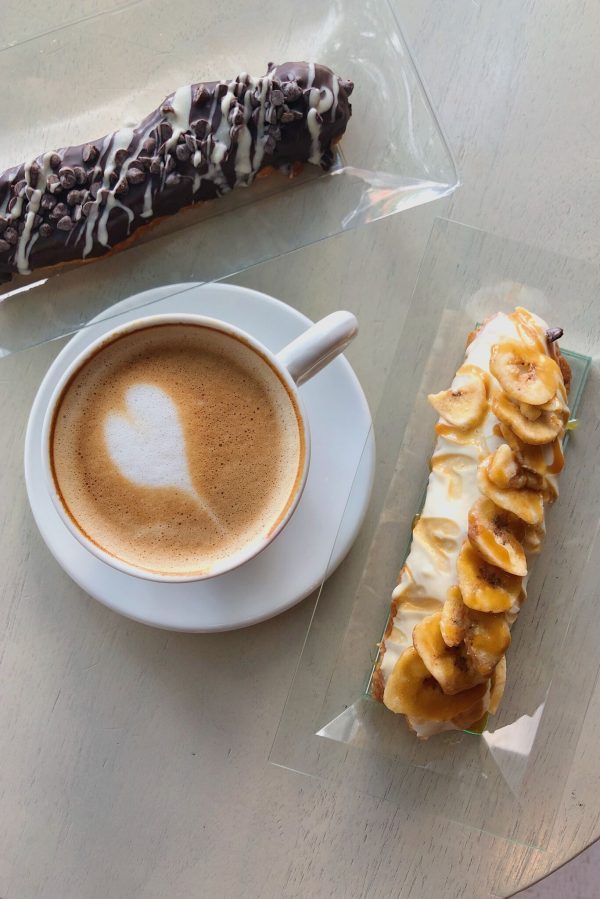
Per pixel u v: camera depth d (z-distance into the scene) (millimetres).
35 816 397
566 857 385
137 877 395
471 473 363
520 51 409
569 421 384
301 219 406
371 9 402
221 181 389
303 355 346
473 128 410
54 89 399
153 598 372
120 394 361
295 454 358
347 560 394
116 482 359
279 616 403
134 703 402
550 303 394
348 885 391
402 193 404
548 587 385
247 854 395
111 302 404
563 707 386
